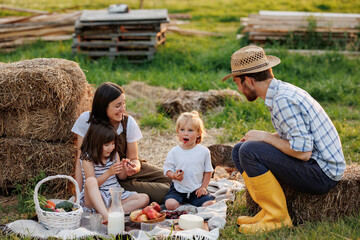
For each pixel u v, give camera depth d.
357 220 3.53
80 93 4.39
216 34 14.03
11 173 4.19
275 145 3.43
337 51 10.77
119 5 10.77
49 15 12.70
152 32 10.44
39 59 4.67
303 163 3.42
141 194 4.03
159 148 5.69
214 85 8.32
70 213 3.36
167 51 10.96
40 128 4.20
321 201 3.63
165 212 3.88
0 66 4.30
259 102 7.08
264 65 3.38
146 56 10.88
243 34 12.77
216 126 6.49
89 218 3.67
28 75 4.00
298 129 3.27
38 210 3.40
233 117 6.52
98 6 17.77
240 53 3.42
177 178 4.09
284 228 3.47
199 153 4.20
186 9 18.33
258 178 3.47
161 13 10.63
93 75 8.45
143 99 7.79
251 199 3.88
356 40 11.19
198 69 10.02
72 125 4.27
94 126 3.87
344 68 10.03
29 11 15.54
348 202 3.64
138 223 3.56
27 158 4.17
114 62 10.22
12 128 4.20
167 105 6.94
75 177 4.08
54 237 3.26
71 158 4.25
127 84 8.47
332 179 3.50
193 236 3.31
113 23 10.16
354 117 7.06
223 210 3.83
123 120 4.17
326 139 3.40
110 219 3.38
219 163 4.70
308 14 12.15
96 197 3.74
